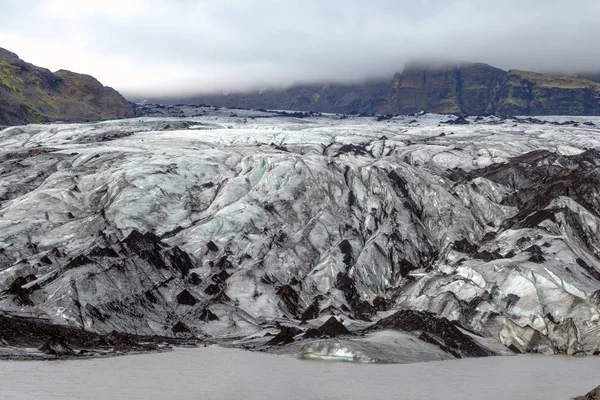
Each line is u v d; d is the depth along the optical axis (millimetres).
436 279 162625
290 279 167000
